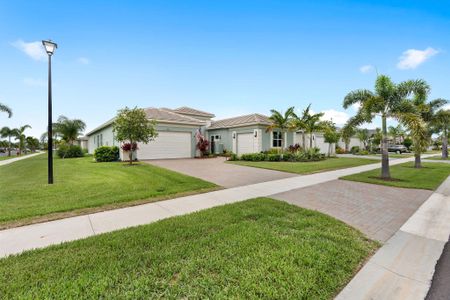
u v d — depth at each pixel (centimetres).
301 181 892
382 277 269
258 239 348
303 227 413
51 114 788
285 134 2270
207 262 279
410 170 1330
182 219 440
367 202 604
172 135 1855
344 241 355
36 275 248
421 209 549
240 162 1589
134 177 913
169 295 219
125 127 1240
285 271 261
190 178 899
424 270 286
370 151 3734
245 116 2436
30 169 1209
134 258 287
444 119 1369
